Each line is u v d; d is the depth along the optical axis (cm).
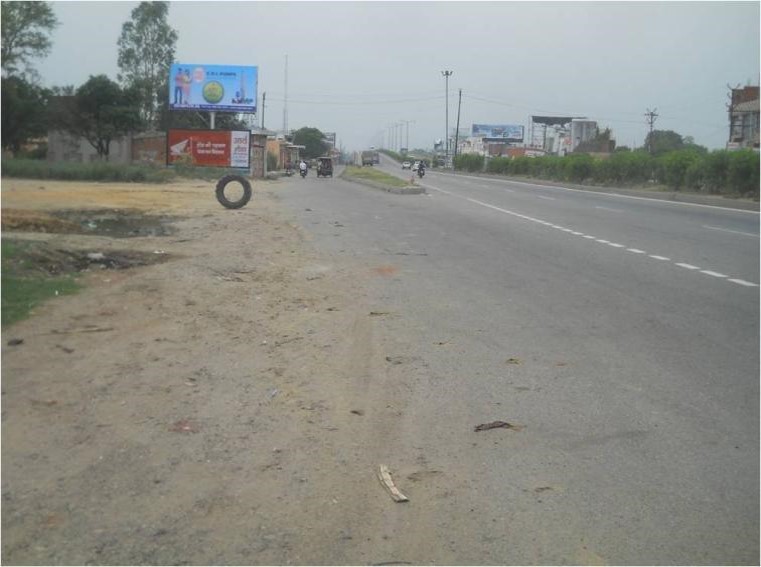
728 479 513
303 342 841
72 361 727
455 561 408
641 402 666
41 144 6400
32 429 567
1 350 747
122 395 644
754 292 1191
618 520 455
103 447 541
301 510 459
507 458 542
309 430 586
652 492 493
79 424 579
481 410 638
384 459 536
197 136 6009
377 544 423
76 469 505
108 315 911
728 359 807
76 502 462
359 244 1742
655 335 907
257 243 1703
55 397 632
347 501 472
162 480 493
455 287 1202
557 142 13488
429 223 2278
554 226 2214
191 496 473
